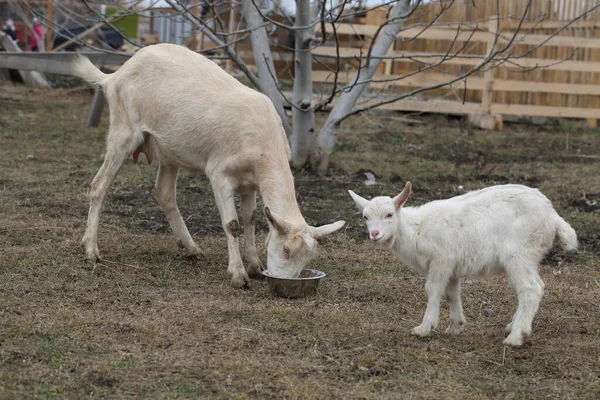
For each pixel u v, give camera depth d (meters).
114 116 7.02
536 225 5.07
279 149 6.52
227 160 6.47
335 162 12.05
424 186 10.89
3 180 9.83
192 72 6.76
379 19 16.41
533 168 12.41
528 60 16.86
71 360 4.75
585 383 4.75
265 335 5.32
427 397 4.46
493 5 16.45
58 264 6.73
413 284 6.74
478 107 17.08
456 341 5.38
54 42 22.95
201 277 6.72
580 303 6.38
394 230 5.22
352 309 5.99
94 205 6.97
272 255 6.17
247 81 17.67
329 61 17.36
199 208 9.12
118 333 5.24
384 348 5.18
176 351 4.97
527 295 5.11
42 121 14.90
